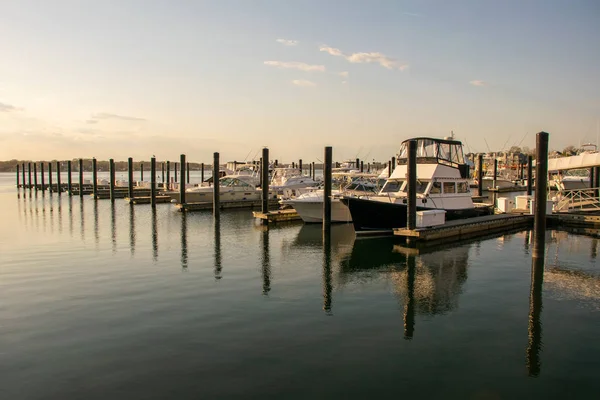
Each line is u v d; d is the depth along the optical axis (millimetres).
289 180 41438
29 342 9320
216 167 30547
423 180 24406
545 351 8875
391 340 9398
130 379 7715
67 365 8250
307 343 9211
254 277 14703
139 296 12469
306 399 7070
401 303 11961
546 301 12078
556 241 21219
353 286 13664
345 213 28188
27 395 7234
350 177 34188
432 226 21609
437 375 7883
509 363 8359
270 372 7953
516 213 28844
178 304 11758
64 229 25969
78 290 13094
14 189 67750
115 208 39000
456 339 9461
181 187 37562
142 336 9586
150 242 21500
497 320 10617
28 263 16734
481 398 7148
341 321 10531
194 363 8297
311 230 25891
